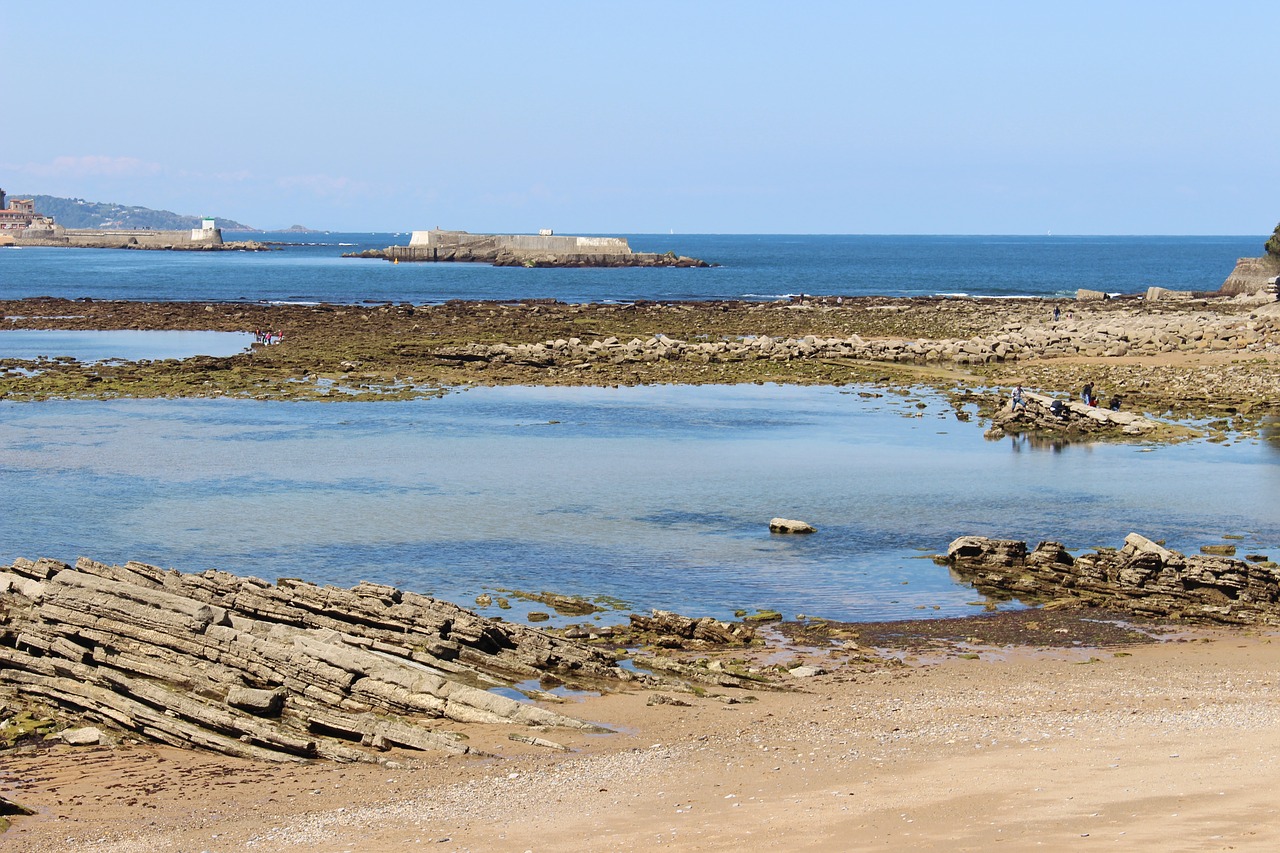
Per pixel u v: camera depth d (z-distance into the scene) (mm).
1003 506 41938
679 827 16656
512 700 22094
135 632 23391
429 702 22188
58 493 42688
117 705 21859
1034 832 15609
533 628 25969
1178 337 86625
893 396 70000
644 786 18500
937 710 22234
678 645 27281
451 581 32531
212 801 18516
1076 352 85125
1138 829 15445
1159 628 28750
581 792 18344
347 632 25078
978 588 32344
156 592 23969
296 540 36750
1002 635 28125
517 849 16156
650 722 21922
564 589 32000
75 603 23891
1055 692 23281
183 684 22500
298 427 57312
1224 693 22891
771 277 195875
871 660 26109
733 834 16281
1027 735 20359
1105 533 38219
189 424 57562
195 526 38344
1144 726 20594
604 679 24469
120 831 17391
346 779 19375
